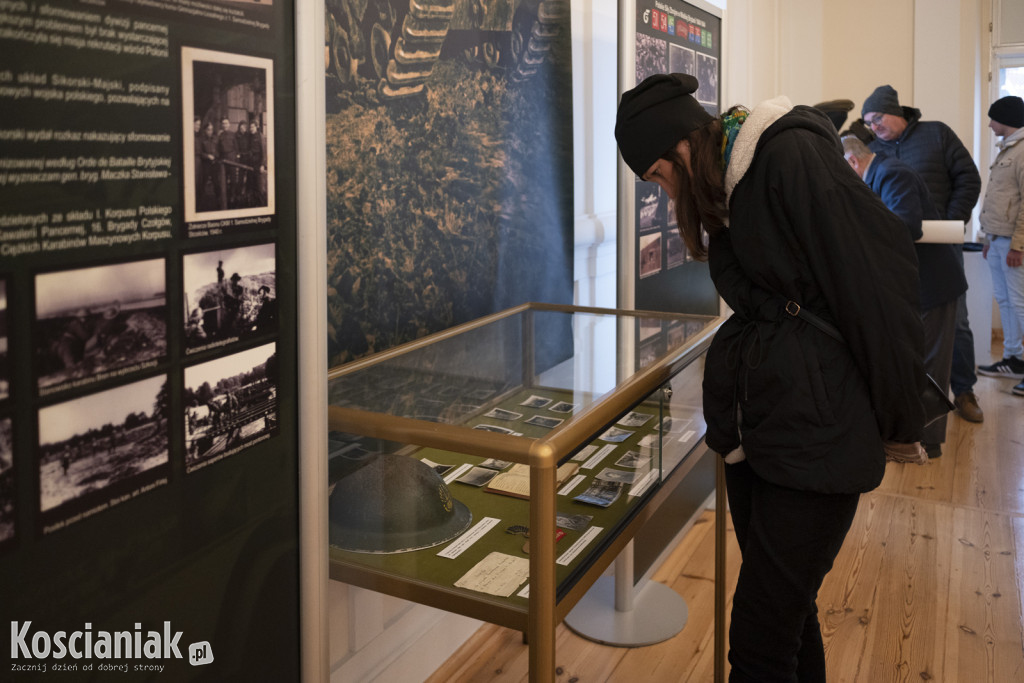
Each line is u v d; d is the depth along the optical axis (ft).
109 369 3.16
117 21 3.06
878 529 11.57
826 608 9.50
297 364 4.03
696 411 7.18
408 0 6.82
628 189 8.34
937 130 16.08
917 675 8.23
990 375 19.60
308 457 4.10
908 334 5.29
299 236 3.92
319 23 3.86
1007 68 21.33
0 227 2.76
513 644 8.97
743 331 5.86
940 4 19.11
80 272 3.02
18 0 2.76
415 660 8.09
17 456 2.89
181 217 3.37
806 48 20.35
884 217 5.30
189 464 3.53
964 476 13.53
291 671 4.24
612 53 10.68
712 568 10.49
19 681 2.99
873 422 5.51
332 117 6.23
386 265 6.91
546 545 4.52
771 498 5.85
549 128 8.96
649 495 6.15
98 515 3.18
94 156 3.02
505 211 8.38
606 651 8.77
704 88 9.80
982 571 10.34
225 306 3.61
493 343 6.74
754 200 5.55
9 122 2.76
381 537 4.95
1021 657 8.52
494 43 7.95
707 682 8.25
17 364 2.86
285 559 4.12
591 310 8.16
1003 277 18.72
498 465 4.61
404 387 5.59
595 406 5.23
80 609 3.16
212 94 3.44
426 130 7.20
